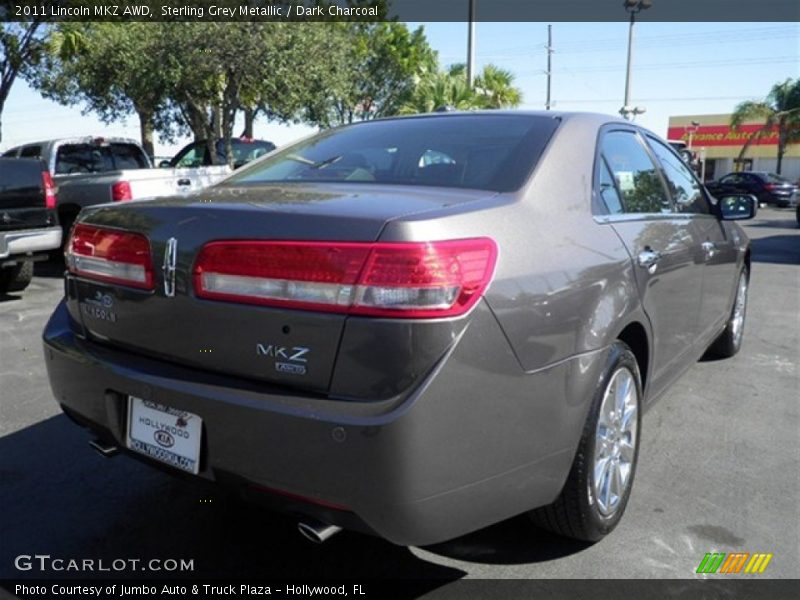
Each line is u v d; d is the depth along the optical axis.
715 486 3.20
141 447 2.33
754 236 15.31
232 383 2.10
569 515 2.51
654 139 3.77
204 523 2.87
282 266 2.01
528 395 2.13
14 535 2.78
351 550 2.67
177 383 2.16
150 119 16.45
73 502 3.04
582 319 2.34
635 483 3.22
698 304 3.75
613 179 2.98
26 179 7.36
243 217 2.12
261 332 2.05
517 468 2.15
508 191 2.41
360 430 1.87
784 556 2.64
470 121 3.03
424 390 1.88
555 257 2.30
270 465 2.00
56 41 12.84
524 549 2.68
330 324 1.94
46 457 3.49
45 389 4.51
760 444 3.68
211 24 11.84
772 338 5.93
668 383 3.49
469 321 1.96
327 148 3.14
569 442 2.33
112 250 2.41
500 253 2.10
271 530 2.82
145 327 2.32
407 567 2.57
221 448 2.08
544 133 2.77
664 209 3.46
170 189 9.07
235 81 12.77
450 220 2.04
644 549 2.68
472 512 2.07
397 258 1.91
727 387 4.59
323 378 1.97
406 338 1.89
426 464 1.90
